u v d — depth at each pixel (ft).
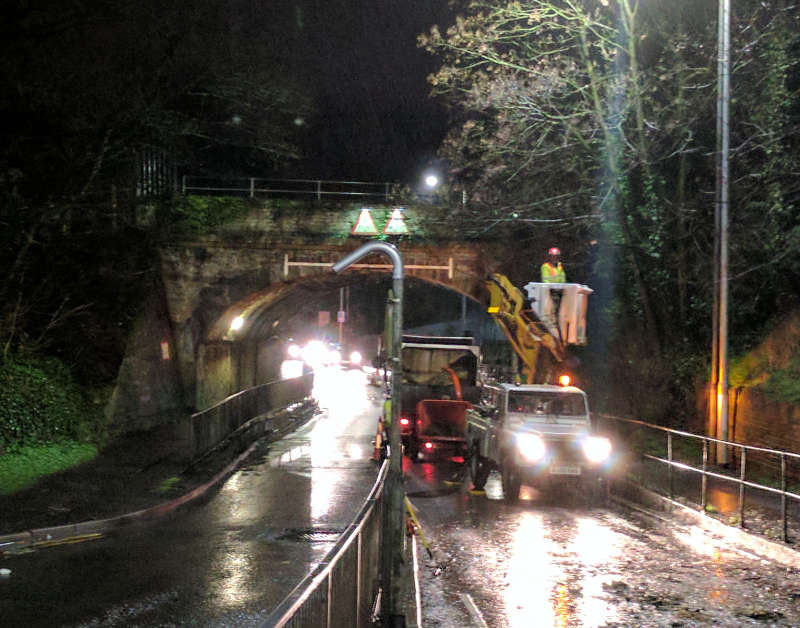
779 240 65.62
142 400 85.20
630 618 28.66
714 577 34.50
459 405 76.33
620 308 84.33
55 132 76.84
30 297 74.74
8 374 64.54
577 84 75.77
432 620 28.27
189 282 98.58
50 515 44.39
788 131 67.15
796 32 66.64
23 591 31.42
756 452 57.62
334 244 98.73
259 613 28.86
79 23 70.38
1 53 68.44
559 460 54.13
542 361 75.25
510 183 81.66
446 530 45.03
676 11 75.77
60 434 65.31
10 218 70.13
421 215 98.27
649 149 74.23
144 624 27.45
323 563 15.21
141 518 46.50
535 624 28.02
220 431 73.20
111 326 82.48
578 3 72.28
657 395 76.07
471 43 74.33
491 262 97.86
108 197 84.58
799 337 60.29
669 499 50.11
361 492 57.16
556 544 41.27
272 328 135.13
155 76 79.30
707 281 72.59
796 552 36.65
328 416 116.78
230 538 42.11
